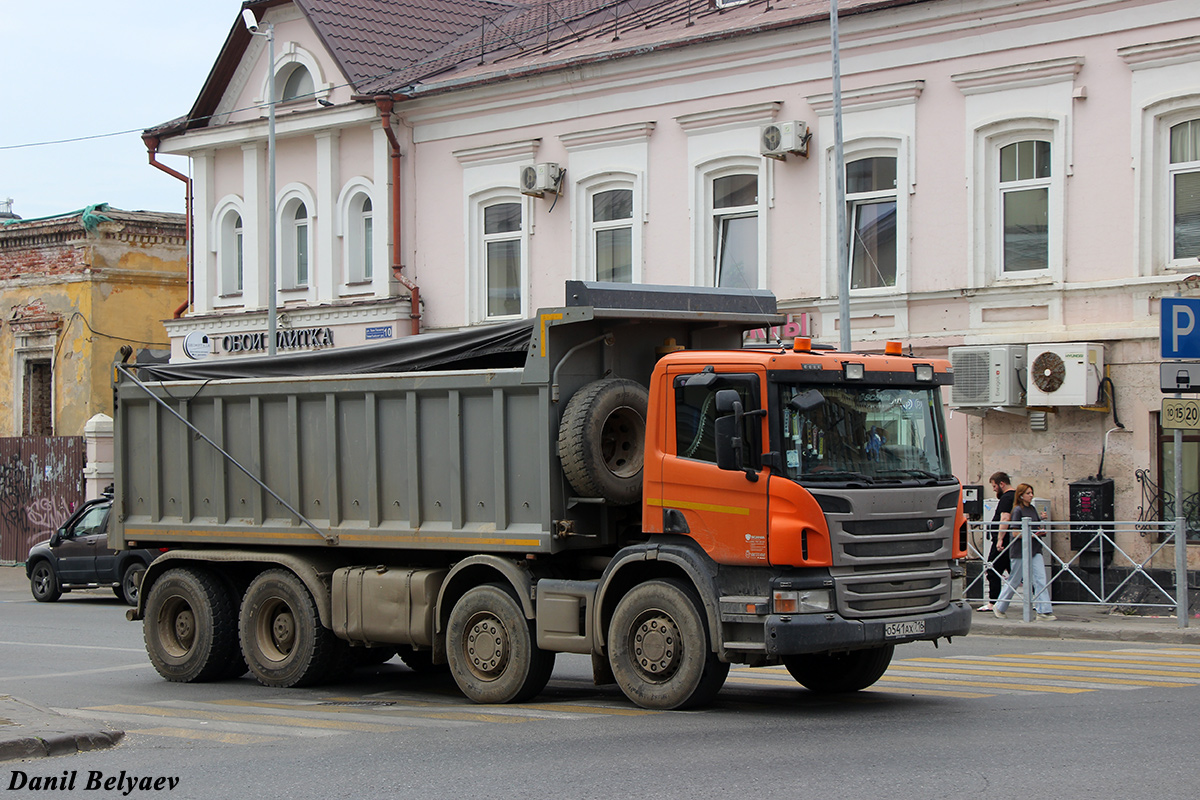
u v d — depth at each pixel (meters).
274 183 25.77
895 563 10.26
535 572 11.18
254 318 28.53
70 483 32.66
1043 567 17.36
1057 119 19.09
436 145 26.09
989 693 11.30
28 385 37.59
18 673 14.58
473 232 25.58
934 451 10.82
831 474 10.08
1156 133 18.34
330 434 12.61
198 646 13.59
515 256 25.27
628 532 11.25
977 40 19.78
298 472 12.88
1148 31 18.34
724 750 8.69
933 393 10.95
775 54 21.67
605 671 10.87
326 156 27.38
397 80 27.22
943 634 10.47
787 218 21.69
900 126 20.53
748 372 10.12
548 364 10.91
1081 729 9.21
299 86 28.67
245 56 29.11
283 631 13.01
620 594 10.83
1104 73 18.72
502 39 27.81
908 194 20.47
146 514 14.34
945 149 20.14
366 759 8.78
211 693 12.88
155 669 14.16
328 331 27.28
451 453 11.64
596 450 10.72
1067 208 19.05
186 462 13.87
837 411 10.28
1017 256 19.70
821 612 9.83
